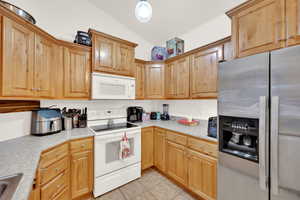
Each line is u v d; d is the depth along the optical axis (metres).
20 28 1.21
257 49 1.17
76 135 1.67
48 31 1.94
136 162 2.15
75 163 1.63
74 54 1.86
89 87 1.97
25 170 0.88
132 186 2.00
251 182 1.12
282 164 0.94
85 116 2.17
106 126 2.31
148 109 3.12
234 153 1.24
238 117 1.17
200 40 2.36
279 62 0.95
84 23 2.27
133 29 2.80
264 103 1.00
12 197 0.64
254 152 1.14
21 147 1.25
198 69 2.00
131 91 2.28
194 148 1.74
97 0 2.26
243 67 1.14
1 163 0.96
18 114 1.53
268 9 1.11
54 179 1.36
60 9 2.05
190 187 1.78
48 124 1.66
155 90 2.65
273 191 0.98
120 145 1.96
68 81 1.82
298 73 0.88
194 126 2.21
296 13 0.98
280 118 0.95
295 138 0.89
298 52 0.87
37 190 1.15
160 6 2.07
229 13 1.36
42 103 1.83
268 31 1.10
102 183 1.80
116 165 1.93
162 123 2.50
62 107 2.03
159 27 2.59
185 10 2.07
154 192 1.87
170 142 2.10
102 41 2.01
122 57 2.20
